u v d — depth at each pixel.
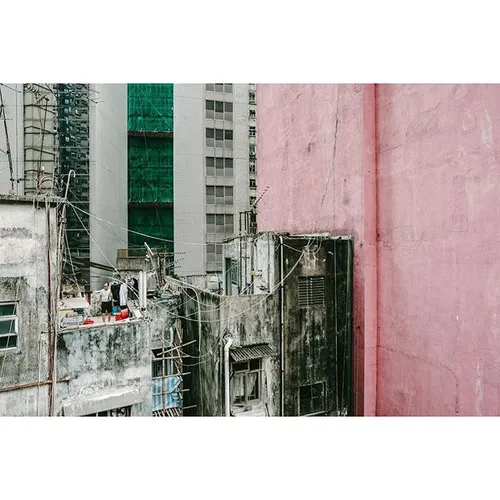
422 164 9.17
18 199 7.72
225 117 32.34
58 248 8.27
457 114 8.18
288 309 10.59
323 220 12.68
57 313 8.23
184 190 31.06
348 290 11.17
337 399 11.08
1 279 7.58
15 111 20.33
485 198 7.54
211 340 10.91
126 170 30.39
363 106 10.72
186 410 13.75
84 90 25.36
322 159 12.72
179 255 30.58
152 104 30.88
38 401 7.95
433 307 8.87
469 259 7.91
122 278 15.70
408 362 9.66
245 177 32.50
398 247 10.00
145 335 9.19
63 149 25.02
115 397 8.64
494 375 7.35
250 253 11.98
